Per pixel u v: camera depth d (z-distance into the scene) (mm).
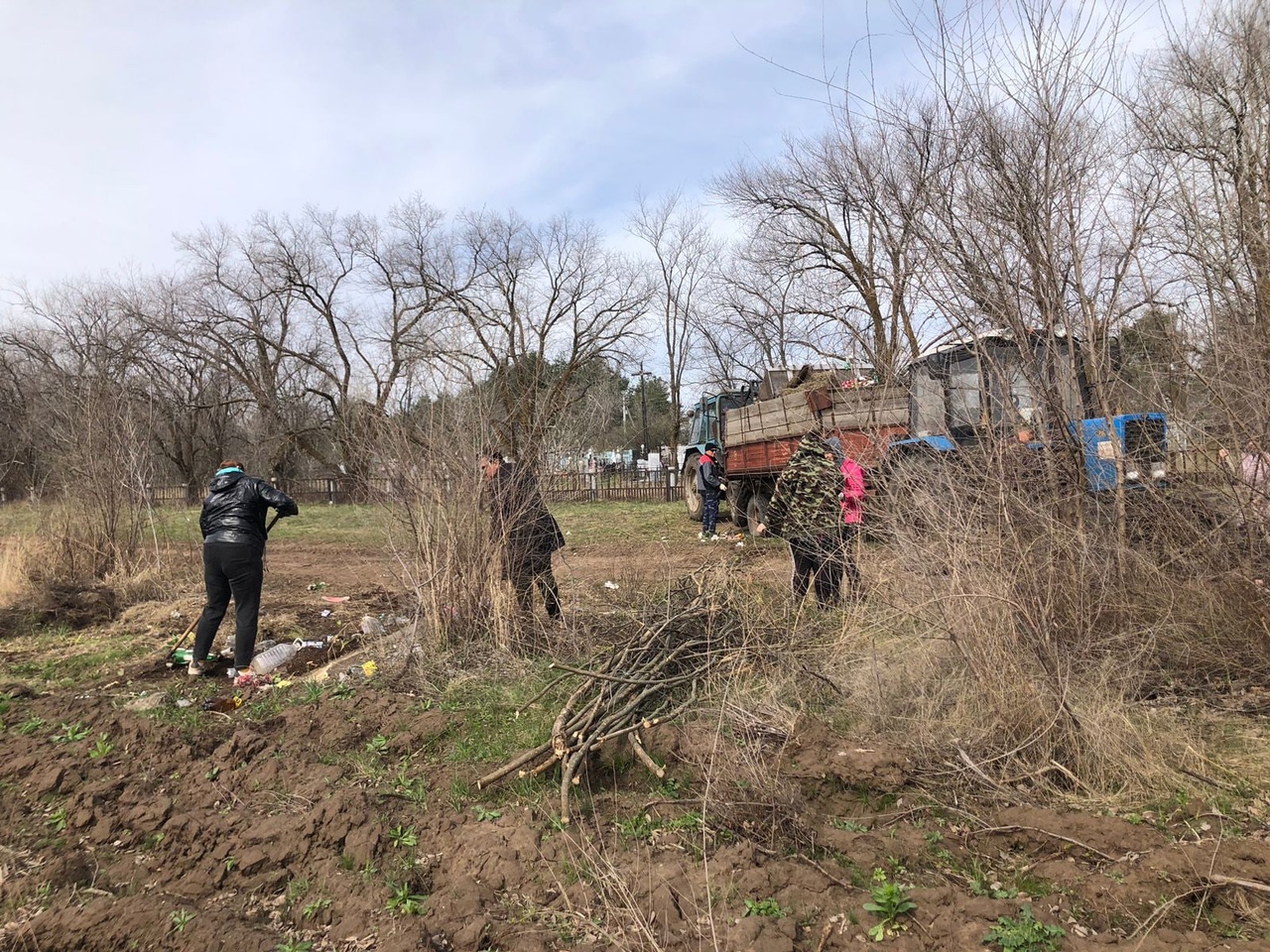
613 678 4480
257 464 33188
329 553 13586
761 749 4074
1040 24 4922
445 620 6055
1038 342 4988
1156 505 4988
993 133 4984
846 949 2621
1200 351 4895
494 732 4570
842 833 3338
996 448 4660
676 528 15320
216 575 6008
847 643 5055
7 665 6520
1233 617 4641
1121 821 3250
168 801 3842
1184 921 2674
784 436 11219
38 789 4074
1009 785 3654
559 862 3238
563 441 6672
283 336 36375
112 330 30156
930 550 4371
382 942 2750
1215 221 4953
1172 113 5082
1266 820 3201
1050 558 4559
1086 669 4348
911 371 5355
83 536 9680
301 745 4555
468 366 6461
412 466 6203
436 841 3469
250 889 3166
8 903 3086
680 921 2797
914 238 5203
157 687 5836
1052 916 2732
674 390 37375
